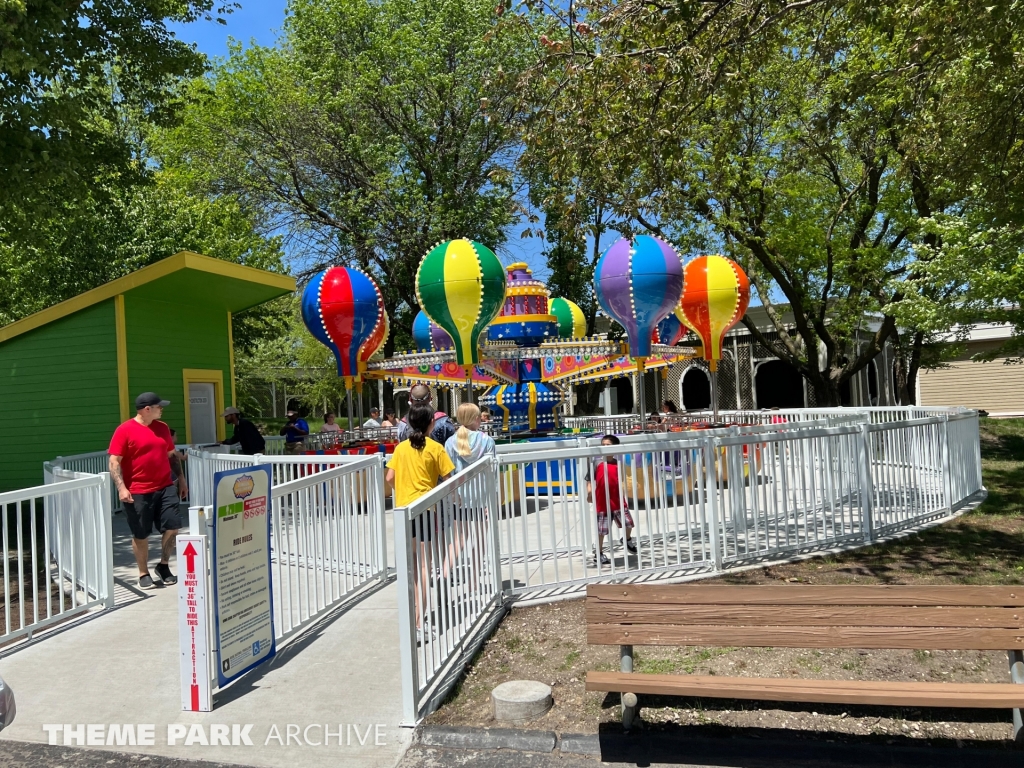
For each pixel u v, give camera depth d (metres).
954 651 4.78
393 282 25.73
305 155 24.83
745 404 27.78
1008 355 16.95
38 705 4.57
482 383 13.83
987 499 10.05
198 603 4.45
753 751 3.78
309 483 6.01
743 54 9.09
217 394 16.06
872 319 23.95
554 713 4.21
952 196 13.77
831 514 7.74
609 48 8.49
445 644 4.79
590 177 8.75
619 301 10.34
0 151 10.95
